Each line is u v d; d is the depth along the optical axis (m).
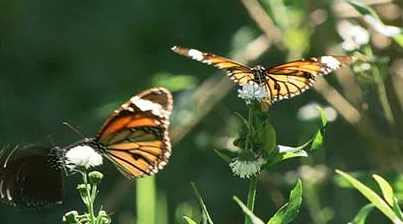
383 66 1.91
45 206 1.84
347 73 2.07
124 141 1.81
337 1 2.05
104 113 2.18
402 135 2.01
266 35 2.12
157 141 1.80
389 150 2.03
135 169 1.82
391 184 1.82
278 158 1.75
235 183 2.76
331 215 2.04
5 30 3.36
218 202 2.76
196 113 2.12
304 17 2.06
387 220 2.33
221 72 2.19
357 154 2.44
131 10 3.24
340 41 2.07
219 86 2.13
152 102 1.80
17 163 1.83
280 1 2.06
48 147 1.83
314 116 2.06
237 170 1.75
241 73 1.77
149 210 1.97
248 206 1.75
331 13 2.05
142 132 1.80
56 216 2.80
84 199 1.75
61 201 1.84
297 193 1.74
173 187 2.76
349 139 2.45
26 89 3.28
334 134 2.45
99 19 3.28
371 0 2.04
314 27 2.06
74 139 3.04
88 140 1.82
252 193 1.75
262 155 1.75
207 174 2.78
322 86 2.06
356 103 2.06
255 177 1.75
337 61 1.77
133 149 1.81
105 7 3.29
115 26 3.25
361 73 1.91
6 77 3.29
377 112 2.04
